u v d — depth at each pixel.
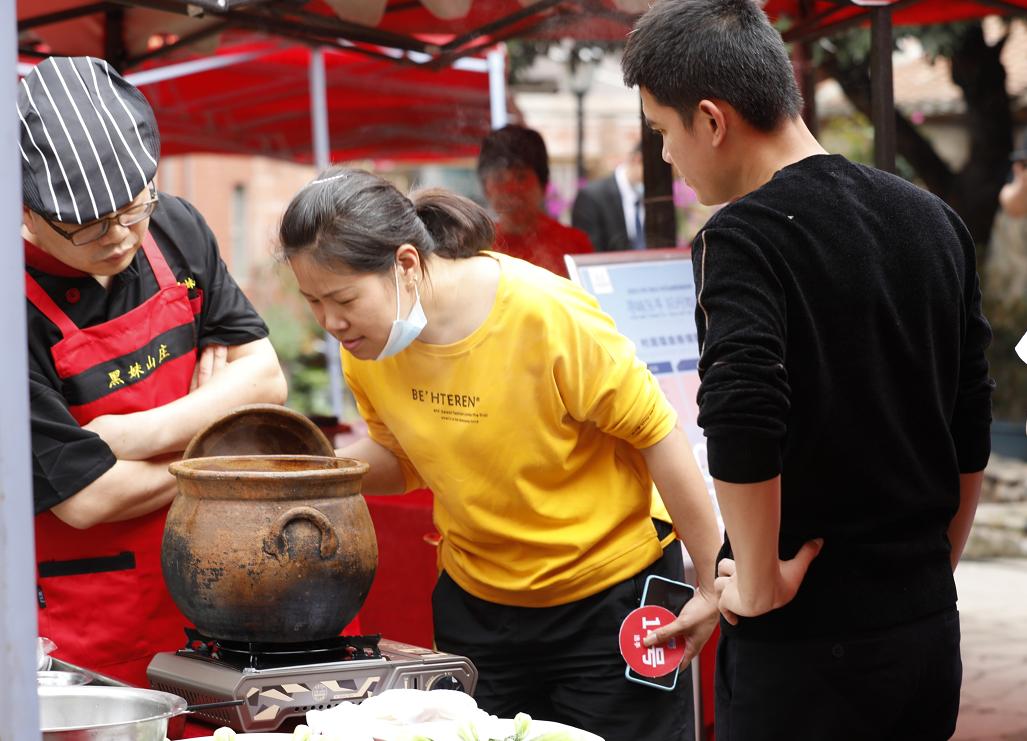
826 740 1.93
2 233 1.38
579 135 11.66
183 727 2.08
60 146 2.13
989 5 4.58
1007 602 6.85
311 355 13.65
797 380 1.85
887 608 1.91
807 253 1.84
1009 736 4.66
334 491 1.99
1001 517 8.38
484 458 2.29
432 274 2.20
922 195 1.99
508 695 2.48
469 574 2.46
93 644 2.37
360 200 2.06
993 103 10.00
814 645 1.91
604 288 3.35
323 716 1.80
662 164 4.08
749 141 1.95
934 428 1.96
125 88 2.28
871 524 1.91
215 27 4.17
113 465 2.32
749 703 1.96
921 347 1.91
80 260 2.23
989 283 10.79
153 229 2.51
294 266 2.08
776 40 1.95
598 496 2.38
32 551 1.41
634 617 2.36
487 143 5.23
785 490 1.91
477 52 4.43
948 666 2.01
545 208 5.39
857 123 12.42
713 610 2.40
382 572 3.67
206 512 1.96
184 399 2.43
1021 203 10.62
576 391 2.25
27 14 4.11
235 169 16.80
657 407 2.32
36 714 1.41
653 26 1.97
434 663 2.06
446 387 2.27
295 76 7.41
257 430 2.24
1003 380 10.65
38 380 2.31
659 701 2.43
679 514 2.39
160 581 2.43
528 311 2.22
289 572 1.92
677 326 3.38
